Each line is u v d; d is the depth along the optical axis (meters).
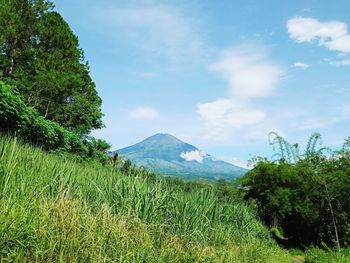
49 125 15.24
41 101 26.05
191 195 9.20
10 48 28.16
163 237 6.08
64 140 16.22
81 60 33.31
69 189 5.83
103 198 6.36
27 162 6.27
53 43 30.22
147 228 6.04
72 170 7.23
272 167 18.44
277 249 11.93
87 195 6.45
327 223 17.88
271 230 16.86
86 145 20.08
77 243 4.20
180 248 5.90
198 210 8.19
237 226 10.44
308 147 19.66
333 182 17.36
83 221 4.77
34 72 27.78
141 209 6.59
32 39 29.94
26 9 29.05
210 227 7.93
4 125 11.93
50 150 14.27
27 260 3.74
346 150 18.89
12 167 5.08
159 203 7.00
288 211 17.88
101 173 7.91
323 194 17.78
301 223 18.17
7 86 12.59
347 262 11.38
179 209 7.64
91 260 4.07
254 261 7.58
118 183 7.10
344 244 17.30
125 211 6.24
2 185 4.72
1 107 11.48
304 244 18.23
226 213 10.48
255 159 19.52
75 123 28.59
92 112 28.86
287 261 10.70
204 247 6.52
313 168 18.98
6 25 26.94
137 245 5.02
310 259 12.56
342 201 17.52
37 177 5.76
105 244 4.54
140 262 4.58
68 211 4.77
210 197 9.98
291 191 18.00
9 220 3.75
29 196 4.71
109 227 5.00
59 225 4.38
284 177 18.03
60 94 26.91
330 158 19.27
